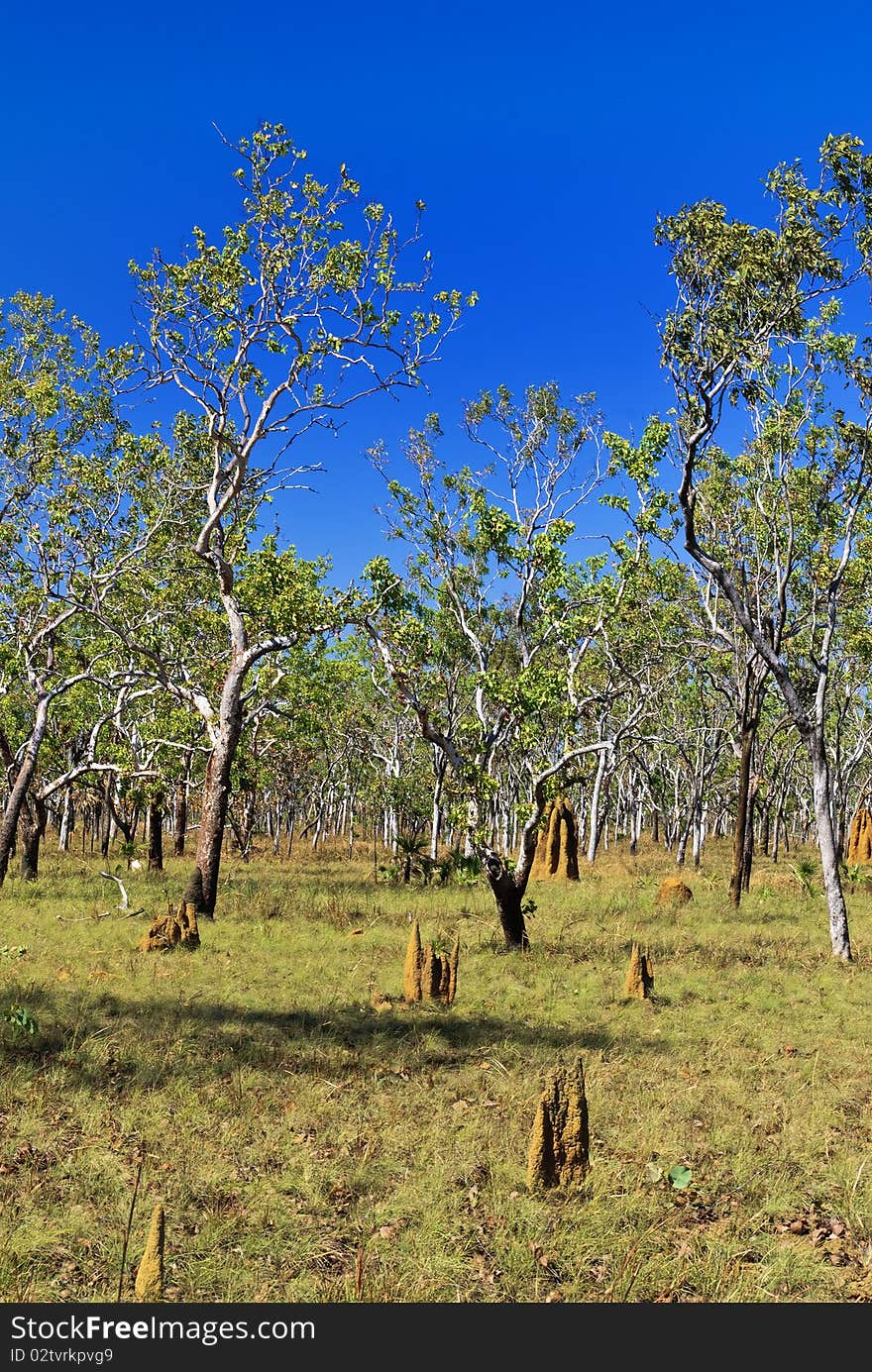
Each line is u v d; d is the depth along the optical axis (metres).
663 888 25.56
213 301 21.23
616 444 18.44
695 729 40.88
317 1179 7.69
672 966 16.62
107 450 24.25
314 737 37.78
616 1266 6.62
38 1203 7.04
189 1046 10.63
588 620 22.09
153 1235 5.98
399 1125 8.80
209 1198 7.32
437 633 26.09
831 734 42.94
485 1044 11.57
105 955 15.73
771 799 48.25
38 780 33.03
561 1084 7.91
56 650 28.81
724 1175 8.14
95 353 23.75
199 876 20.84
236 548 23.91
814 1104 9.73
